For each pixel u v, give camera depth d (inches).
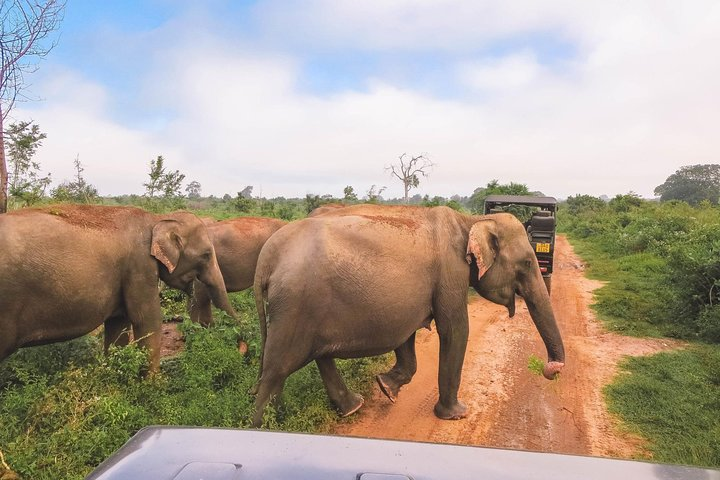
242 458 55.5
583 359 315.3
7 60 269.0
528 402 251.6
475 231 223.6
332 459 55.6
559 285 570.9
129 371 208.7
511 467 55.3
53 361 224.7
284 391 229.5
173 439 59.7
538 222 513.3
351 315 194.7
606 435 215.5
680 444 201.2
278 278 191.9
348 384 257.6
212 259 290.4
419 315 215.5
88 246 213.0
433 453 57.6
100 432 162.7
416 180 1590.8
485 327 397.4
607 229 1063.6
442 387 231.5
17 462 147.1
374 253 198.8
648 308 425.4
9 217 198.4
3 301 189.3
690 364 293.6
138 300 237.5
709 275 366.9
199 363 233.9
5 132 284.0
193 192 2513.5
